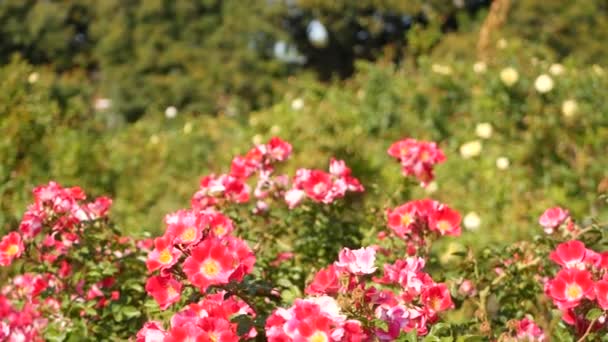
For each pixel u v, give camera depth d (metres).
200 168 8.55
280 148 3.70
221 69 34.31
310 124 7.88
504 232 5.75
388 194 3.91
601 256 2.69
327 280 2.43
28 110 8.08
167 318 2.92
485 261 3.44
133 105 34.56
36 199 3.27
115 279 3.33
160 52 35.66
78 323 3.29
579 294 2.57
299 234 3.58
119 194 7.97
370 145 7.79
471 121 7.70
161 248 2.58
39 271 3.30
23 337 3.54
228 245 2.54
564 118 7.03
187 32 36.00
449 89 8.05
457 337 2.77
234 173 3.68
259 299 2.89
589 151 6.90
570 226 3.37
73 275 3.37
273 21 36.16
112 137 9.96
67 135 8.40
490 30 13.55
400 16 34.56
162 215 7.50
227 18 35.97
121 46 35.72
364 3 34.47
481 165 6.77
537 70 7.82
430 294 2.62
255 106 34.47
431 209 3.16
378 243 3.53
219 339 2.37
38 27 37.31
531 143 6.95
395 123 8.04
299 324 2.15
